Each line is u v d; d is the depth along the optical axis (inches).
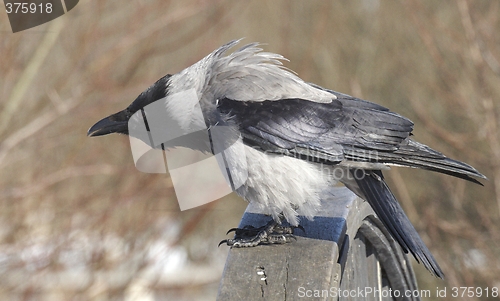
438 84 711.1
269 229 239.8
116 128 278.4
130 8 551.2
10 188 505.7
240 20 770.2
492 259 614.9
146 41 557.9
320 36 765.3
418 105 691.4
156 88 276.2
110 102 540.7
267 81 266.7
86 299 492.7
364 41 791.1
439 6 701.9
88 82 537.0
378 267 259.6
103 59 538.3
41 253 492.4
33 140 527.5
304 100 265.4
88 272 501.7
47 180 505.0
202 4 567.5
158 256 521.0
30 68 515.5
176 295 552.1
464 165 256.1
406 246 239.5
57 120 539.2
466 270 619.2
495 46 650.8
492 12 652.1
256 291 193.3
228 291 193.9
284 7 785.6
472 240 634.8
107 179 530.9
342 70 787.4
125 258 511.5
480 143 663.8
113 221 515.5
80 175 521.3
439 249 634.2
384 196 256.2
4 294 480.1
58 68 546.3
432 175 706.2
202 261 625.3
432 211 654.5
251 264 199.8
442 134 665.0
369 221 257.3
